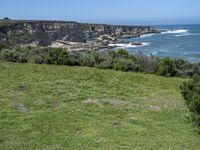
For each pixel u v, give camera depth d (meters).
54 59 22.11
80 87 15.48
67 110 12.09
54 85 15.26
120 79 17.98
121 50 26.02
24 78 16.03
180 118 12.40
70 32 109.31
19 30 92.56
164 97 15.22
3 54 22.03
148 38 129.50
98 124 10.95
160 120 12.02
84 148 9.09
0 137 9.45
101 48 84.31
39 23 101.62
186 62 24.30
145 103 14.06
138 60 23.61
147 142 9.77
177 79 20.25
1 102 12.34
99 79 17.42
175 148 9.48
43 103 12.66
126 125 11.15
